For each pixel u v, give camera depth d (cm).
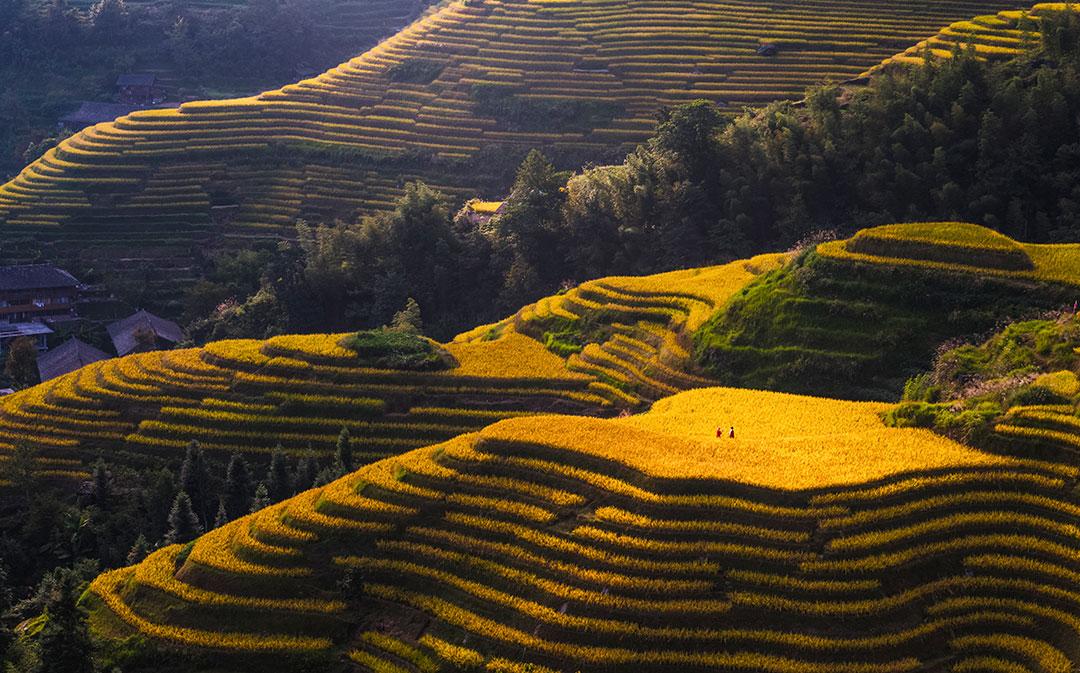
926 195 11306
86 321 13512
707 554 5003
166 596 5472
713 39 16738
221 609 5309
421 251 12750
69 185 15862
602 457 5684
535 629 4800
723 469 5494
